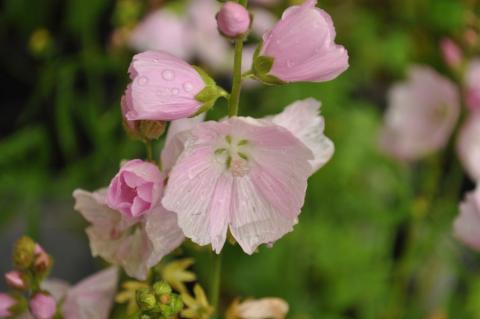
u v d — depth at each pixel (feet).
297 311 2.40
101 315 1.62
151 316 1.46
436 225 2.26
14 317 1.57
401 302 2.43
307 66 1.40
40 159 2.51
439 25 2.66
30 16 2.95
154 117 1.38
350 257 2.48
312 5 1.39
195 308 1.54
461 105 2.20
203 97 1.40
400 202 2.43
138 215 1.42
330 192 2.48
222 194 1.44
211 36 2.43
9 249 2.69
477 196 1.77
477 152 2.18
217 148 1.43
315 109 1.48
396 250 2.60
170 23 2.38
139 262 1.48
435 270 2.50
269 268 2.46
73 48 3.01
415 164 2.69
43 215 2.78
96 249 1.50
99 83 2.82
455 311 2.40
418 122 2.31
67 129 2.56
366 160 2.55
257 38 2.46
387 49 2.69
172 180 1.39
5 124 3.00
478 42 2.13
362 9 2.70
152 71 1.37
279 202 1.43
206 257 2.16
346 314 2.55
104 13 2.90
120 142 2.50
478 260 2.50
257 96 2.56
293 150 1.40
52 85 2.74
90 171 2.53
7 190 2.48
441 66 2.70
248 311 1.57
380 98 2.88
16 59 3.00
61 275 2.67
